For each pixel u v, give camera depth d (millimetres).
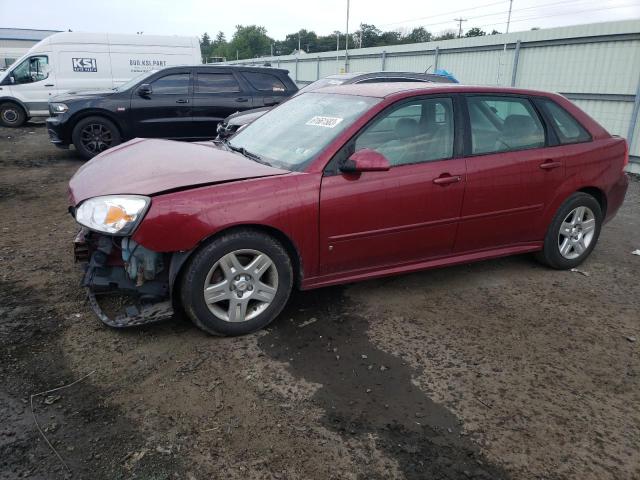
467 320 3680
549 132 4328
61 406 2609
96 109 9469
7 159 10086
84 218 3086
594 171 4512
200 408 2631
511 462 2352
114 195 3076
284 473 2238
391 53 18359
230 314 3264
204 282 3141
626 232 6016
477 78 14461
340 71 22250
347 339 3354
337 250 3510
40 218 5945
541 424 2611
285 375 2938
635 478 2289
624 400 2834
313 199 3320
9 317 3465
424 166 3703
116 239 3207
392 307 3836
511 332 3531
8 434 2404
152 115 9719
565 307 3947
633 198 7824
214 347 3195
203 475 2211
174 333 3336
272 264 3324
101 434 2428
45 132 14641
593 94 10781
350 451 2377
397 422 2584
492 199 4012
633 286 4395
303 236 3344
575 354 3283
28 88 14984
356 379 2924
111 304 3570
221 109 10047
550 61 11898
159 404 2650
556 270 4676
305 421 2562
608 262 4965
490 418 2641
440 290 4172
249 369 2980
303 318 3609
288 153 3666
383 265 3781
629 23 9953
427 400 2764
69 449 2326
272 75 10484
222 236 3146
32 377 2834
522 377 3012
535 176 4180
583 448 2455
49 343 3166
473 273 4559
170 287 3109
